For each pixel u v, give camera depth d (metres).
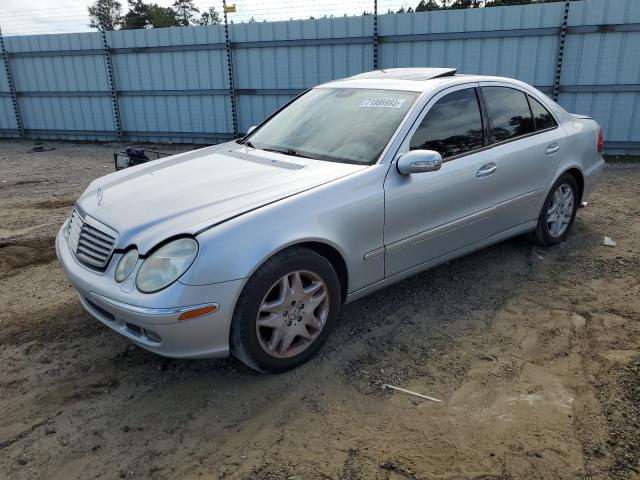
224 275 2.75
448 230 3.89
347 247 3.28
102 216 3.19
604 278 4.46
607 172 8.59
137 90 13.44
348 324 3.77
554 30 9.68
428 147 3.74
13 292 4.41
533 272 4.60
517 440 2.62
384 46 10.91
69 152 12.65
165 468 2.50
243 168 3.61
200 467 2.50
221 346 2.87
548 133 4.69
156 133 13.67
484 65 10.32
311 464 2.49
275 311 3.01
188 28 12.36
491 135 4.19
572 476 2.39
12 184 8.85
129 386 3.12
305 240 3.03
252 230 2.86
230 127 12.84
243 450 2.60
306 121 4.18
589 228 5.69
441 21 10.34
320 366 3.28
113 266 2.94
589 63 9.67
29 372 3.26
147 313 2.68
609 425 2.70
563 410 2.83
